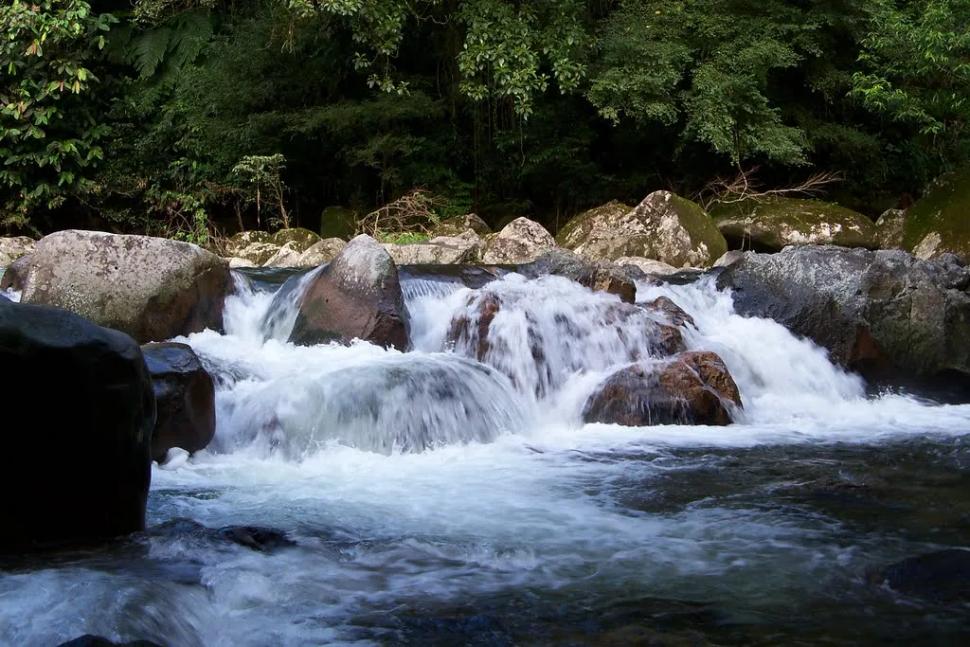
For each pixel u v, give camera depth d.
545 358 7.80
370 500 5.07
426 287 8.94
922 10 16.25
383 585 3.74
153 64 17.44
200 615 3.37
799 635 3.25
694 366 7.56
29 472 3.88
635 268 10.20
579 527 4.57
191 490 5.26
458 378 6.85
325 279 8.11
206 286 8.29
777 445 6.57
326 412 6.35
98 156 17.00
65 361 3.81
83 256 7.95
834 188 18.80
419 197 16.67
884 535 4.44
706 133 16.02
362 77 17.66
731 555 4.14
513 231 14.00
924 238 15.02
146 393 4.15
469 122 17.88
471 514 4.79
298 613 3.44
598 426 7.17
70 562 3.78
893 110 16.94
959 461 6.06
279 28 16.45
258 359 7.26
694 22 16.89
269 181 16.61
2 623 3.14
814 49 16.78
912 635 3.25
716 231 14.74
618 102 16.06
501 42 15.45
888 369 8.98
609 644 3.18
